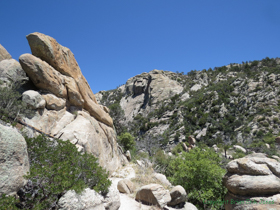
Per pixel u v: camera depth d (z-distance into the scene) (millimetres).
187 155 12094
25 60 8594
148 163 15797
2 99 7086
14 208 3816
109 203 6102
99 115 13961
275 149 41562
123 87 161625
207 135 62562
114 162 14594
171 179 11461
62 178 4918
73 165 5832
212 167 10328
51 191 4629
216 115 70562
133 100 127188
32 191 4676
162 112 94375
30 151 5961
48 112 9289
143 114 109625
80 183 5281
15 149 4422
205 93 89812
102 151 12328
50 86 9680
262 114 59031
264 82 74812
